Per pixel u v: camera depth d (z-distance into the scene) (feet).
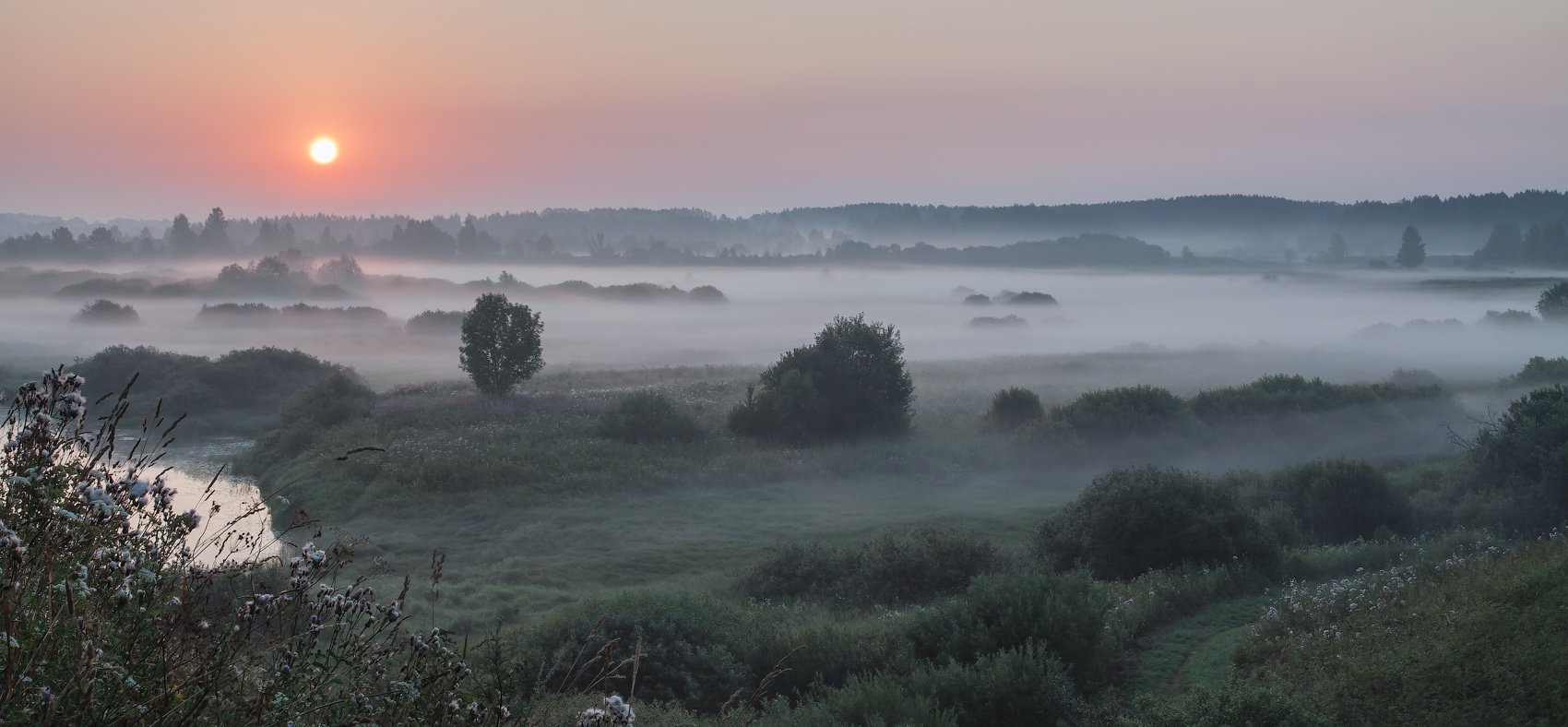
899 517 110.42
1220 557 77.82
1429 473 114.11
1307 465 102.17
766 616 63.05
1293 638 54.54
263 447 152.97
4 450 10.88
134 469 11.55
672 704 43.75
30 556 9.92
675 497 120.26
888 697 42.16
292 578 12.57
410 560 93.50
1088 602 57.06
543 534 103.04
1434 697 41.24
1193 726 39.65
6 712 8.76
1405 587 60.75
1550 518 87.40
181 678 10.71
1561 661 40.60
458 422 152.97
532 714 20.24
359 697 12.27
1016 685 46.19
